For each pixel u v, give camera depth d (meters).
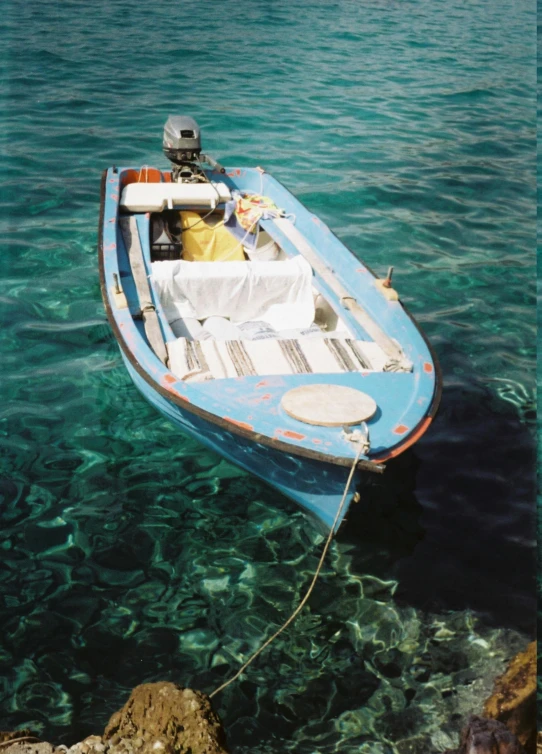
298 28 18.56
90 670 3.86
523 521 4.80
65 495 4.90
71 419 5.56
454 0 22.77
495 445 5.41
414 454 5.32
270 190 7.75
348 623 4.14
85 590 4.29
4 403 5.66
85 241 8.26
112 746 3.28
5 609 4.14
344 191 10.13
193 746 3.28
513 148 11.70
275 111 13.10
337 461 4.05
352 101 13.87
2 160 10.23
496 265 8.11
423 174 10.57
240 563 4.50
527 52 17.33
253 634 4.08
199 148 7.59
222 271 5.91
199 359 4.86
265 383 4.62
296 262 6.16
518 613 4.12
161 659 3.92
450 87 14.70
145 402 5.77
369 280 5.84
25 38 15.81
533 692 3.56
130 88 13.66
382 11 20.89
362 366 4.95
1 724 3.55
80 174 10.09
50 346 6.39
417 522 4.77
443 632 4.05
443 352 6.52
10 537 4.59
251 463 4.66
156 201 6.95
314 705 3.72
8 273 7.54
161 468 5.16
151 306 5.41
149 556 4.52
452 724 3.57
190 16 19.00
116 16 18.31
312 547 4.62
